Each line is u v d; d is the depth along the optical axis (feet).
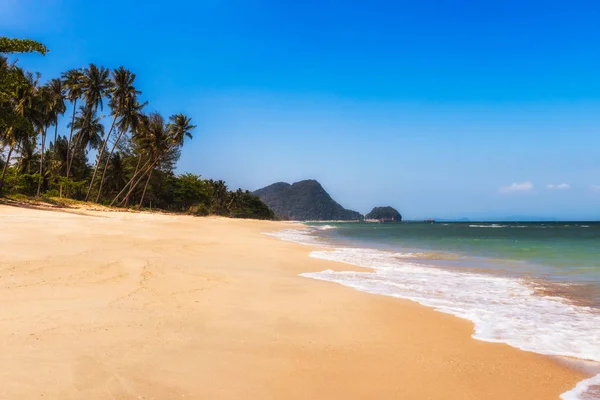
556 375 14.46
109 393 10.98
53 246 36.60
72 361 12.90
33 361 12.68
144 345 14.92
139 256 36.14
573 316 22.82
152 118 205.67
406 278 35.65
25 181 164.04
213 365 13.66
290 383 12.75
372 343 17.22
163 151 186.50
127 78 164.04
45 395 10.59
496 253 61.93
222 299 23.31
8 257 29.71
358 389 12.63
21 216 67.62
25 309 18.12
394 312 22.79
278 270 37.37
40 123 134.51
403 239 105.40
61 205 123.44
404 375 13.97
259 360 14.47
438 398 12.30
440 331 19.48
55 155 199.31
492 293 29.22
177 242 51.62
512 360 15.84
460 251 65.62
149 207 243.60
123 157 231.71
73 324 16.56
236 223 159.74
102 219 82.23
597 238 116.67
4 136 127.03
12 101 118.93
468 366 15.06
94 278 25.67
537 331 19.80
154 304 20.88
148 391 11.34
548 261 50.88
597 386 13.56
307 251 58.03
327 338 17.53
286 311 21.70
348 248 68.80
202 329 17.48
